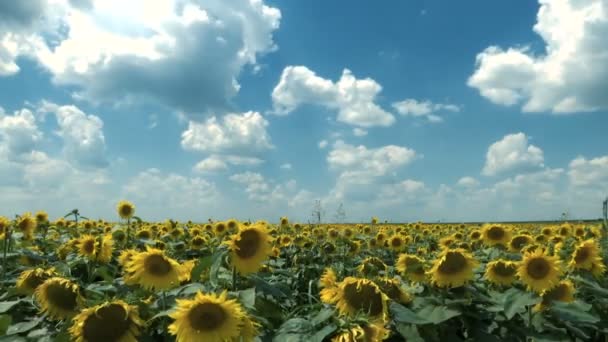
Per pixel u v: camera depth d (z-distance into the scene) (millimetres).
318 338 1426
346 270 3143
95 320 1556
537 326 2174
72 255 3318
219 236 4863
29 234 3926
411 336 1866
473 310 2172
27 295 2074
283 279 3014
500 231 4055
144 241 4379
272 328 1680
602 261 3371
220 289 1876
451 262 2170
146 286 1920
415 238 6160
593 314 2318
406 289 2295
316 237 5207
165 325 1769
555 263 2201
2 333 1750
